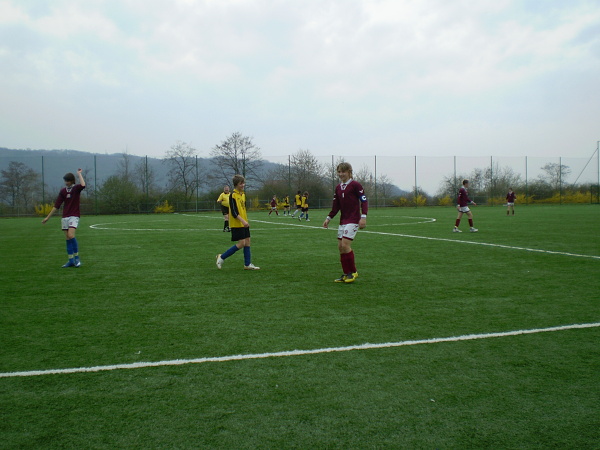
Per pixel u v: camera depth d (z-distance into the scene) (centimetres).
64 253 1157
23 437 271
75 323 504
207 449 258
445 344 426
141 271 850
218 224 2344
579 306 564
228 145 5091
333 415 296
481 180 4962
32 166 3853
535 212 3167
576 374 357
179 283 732
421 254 1052
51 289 690
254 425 284
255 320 511
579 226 1867
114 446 262
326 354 402
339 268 872
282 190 4644
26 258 1057
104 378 354
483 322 496
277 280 753
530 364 377
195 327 486
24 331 475
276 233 1692
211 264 934
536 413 298
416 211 3797
